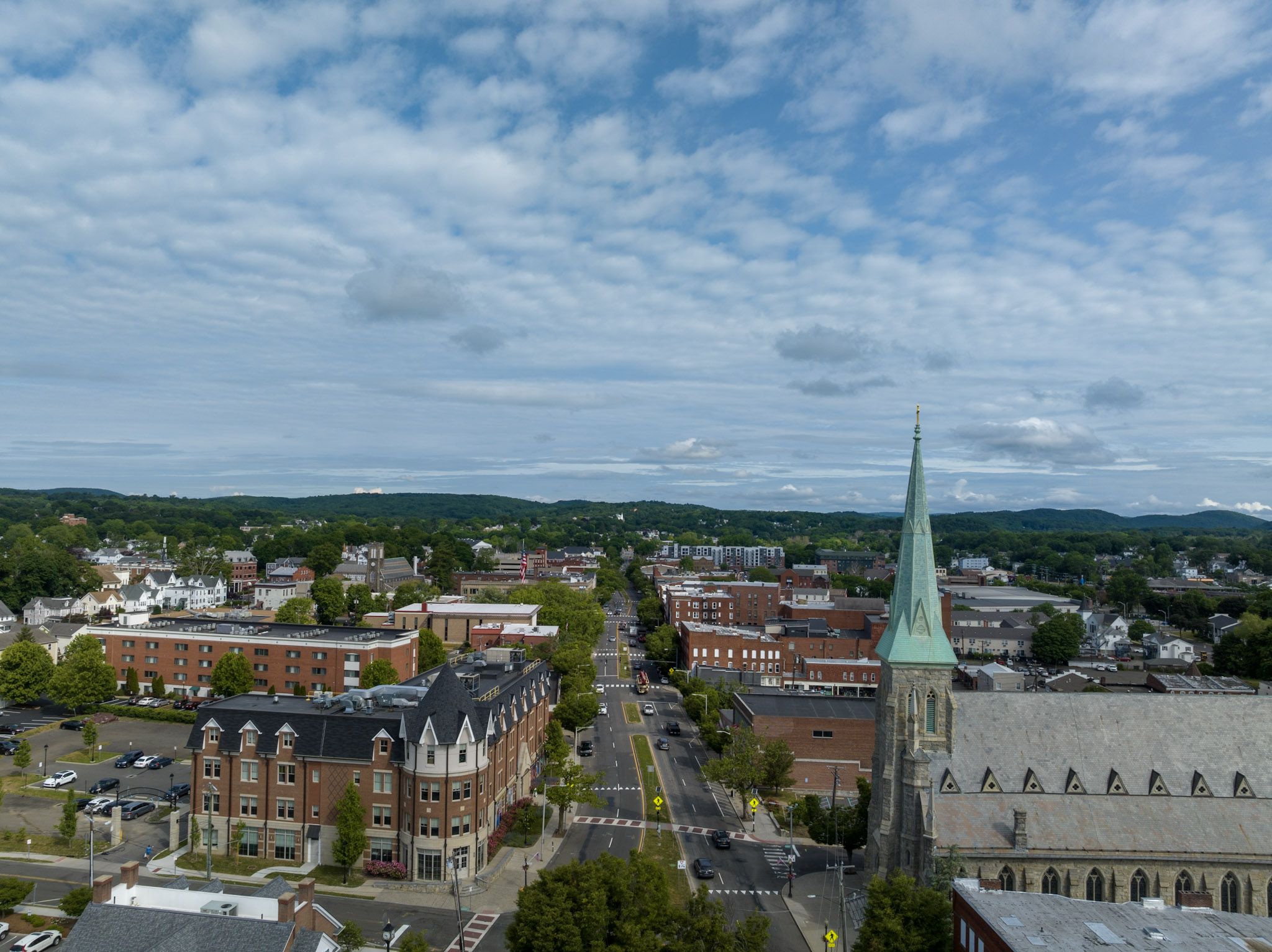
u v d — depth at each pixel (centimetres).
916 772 7462
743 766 11094
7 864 8450
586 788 10288
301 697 10200
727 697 15338
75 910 6794
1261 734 7856
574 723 14062
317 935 5103
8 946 6475
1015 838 7081
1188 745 7819
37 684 14825
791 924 7738
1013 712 7956
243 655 15612
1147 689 18075
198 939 4944
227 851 9012
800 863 9369
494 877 8588
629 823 10462
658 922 6025
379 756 8700
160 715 14438
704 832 10325
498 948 7038
